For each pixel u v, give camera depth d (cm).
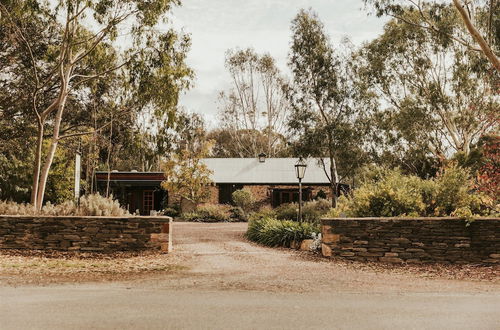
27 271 811
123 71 1903
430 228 1009
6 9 1636
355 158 1817
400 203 1139
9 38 1772
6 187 2302
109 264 936
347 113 1803
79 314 482
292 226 1323
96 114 2181
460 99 2711
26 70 1997
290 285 703
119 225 1116
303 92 1842
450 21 2183
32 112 2091
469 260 987
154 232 1117
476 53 2392
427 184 1197
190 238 1494
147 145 2123
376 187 1216
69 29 1831
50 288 652
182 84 1795
